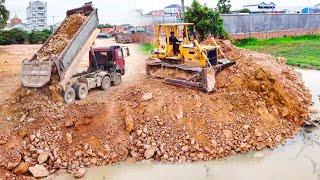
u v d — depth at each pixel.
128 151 17.80
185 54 22.58
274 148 18.67
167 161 17.45
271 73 22.72
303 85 26.58
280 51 41.97
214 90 20.91
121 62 24.00
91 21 22.03
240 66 22.69
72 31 21.55
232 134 18.66
